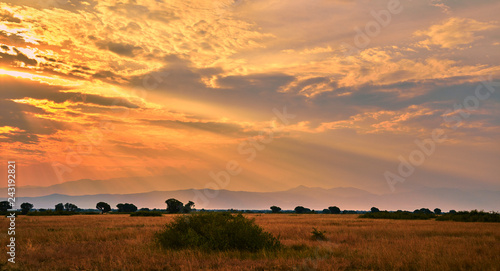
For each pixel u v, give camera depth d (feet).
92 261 35.60
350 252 40.47
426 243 48.29
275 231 73.26
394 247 44.24
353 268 33.45
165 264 34.53
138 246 46.11
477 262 32.48
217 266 33.88
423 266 31.53
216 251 43.62
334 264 33.55
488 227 92.32
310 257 36.83
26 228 82.38
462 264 32.09
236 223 48.75
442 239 56.13
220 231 46.57
